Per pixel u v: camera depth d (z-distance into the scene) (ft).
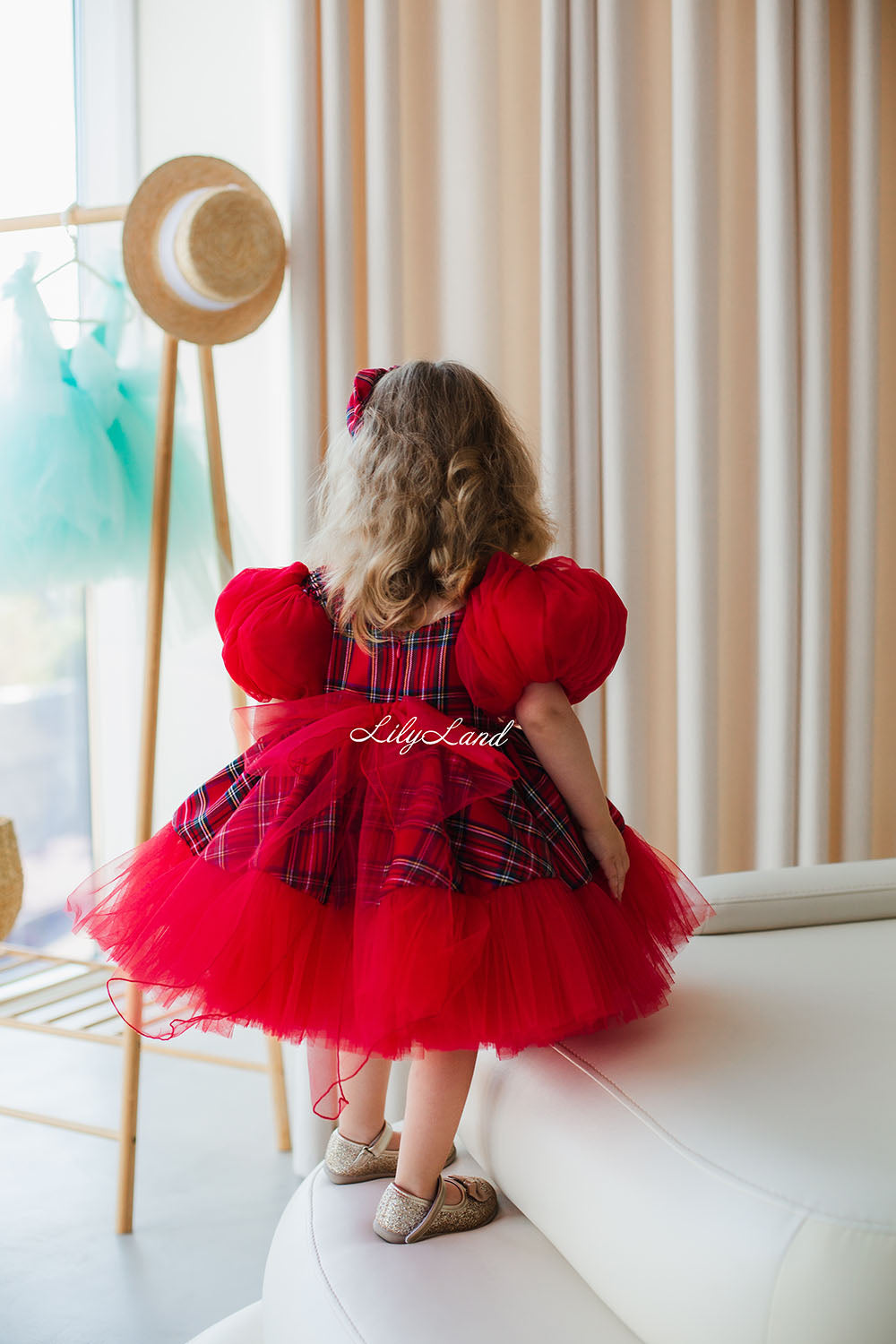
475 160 7.08
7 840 6.15
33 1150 6.57
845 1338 2.75
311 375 6.52
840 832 7.57
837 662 7.51
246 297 6.07
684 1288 2.97
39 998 8.61
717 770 7.09
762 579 7.17
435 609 4.13
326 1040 3.66
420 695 4.05
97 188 8.37
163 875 4.05
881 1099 3.38
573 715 3.97
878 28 6.91
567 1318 3.32
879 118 7.00
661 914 4.28
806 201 6.91
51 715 8.96
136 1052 5.69
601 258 6.83
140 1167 6.38
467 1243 3.72
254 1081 7.56
